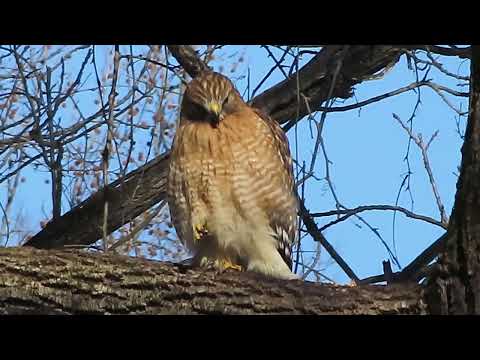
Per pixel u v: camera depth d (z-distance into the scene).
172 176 11.07
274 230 11.05
